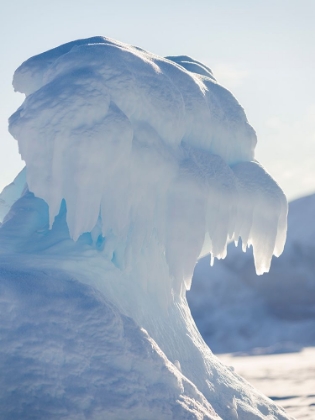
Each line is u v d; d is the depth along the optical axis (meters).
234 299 73.94
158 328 14.88
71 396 12.10
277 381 31.92
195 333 16.64
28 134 13.93
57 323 12.55
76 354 12.43
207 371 15.70
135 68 14.84
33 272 13.28
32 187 14.07
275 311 71.75
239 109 17.20
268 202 16.52
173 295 16.12
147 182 14.52
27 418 11.77
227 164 16.31
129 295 14.48
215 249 15.59
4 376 11.96
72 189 13.84
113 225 14.35
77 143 13.70
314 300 71.38
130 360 12.77
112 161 13.92
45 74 15.29
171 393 13.06
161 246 15.61
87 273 13.93
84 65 14.55
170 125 14.95
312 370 36.81
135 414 12.43
